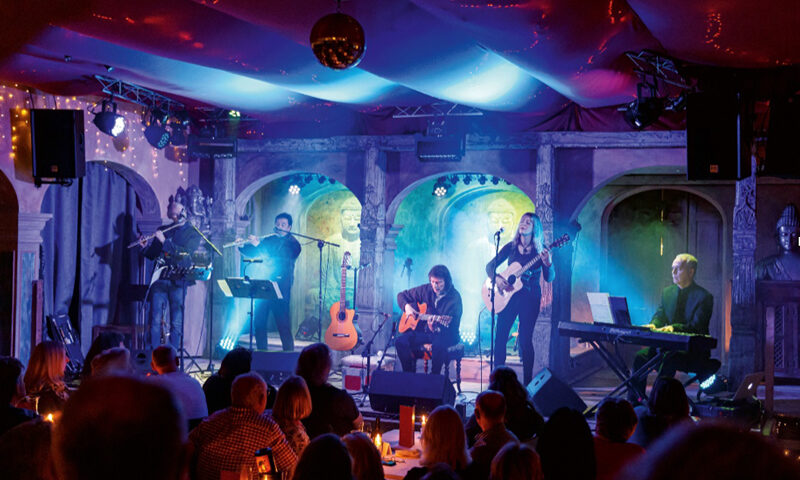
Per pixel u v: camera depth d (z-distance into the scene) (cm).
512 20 514
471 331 1170
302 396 387
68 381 856
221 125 1041
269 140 1029
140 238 934
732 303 863
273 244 952
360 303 991
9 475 221
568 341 948
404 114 937
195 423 452
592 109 893
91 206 984
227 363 516
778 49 571
